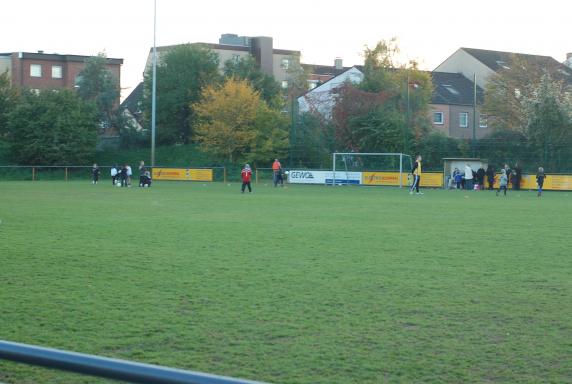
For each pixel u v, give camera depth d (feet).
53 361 8.91
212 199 109.91
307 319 29.04
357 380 21.53
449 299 32.86
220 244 52.24
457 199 117.91
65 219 71.87
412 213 82.99
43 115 223.10
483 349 24.79
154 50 203.00
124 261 43.91
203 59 238.07
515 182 167.84
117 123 250.98
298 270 40.70
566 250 49.65
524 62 232.12
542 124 180.34
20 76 288.92
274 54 335.88
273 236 57.57
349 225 67.31
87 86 260.62
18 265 42.22
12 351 9.07
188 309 30.83
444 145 188.55
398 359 23.63
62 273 39.55
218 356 23.93
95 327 27.68
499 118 225.76
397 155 178.09
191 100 234.58
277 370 22.45
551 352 24.39
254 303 31.96
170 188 152.56
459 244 52.85
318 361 23.40
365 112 200.54
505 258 45.70
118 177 170.19
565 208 94.68
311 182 184.14
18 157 226.99
